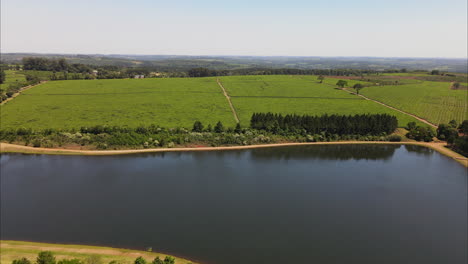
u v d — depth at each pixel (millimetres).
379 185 71562
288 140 101500
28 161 77875
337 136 104500
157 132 97750
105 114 117750
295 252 46375
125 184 67250
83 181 67938
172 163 80625
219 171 76688
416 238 51219
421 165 85312
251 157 88000
